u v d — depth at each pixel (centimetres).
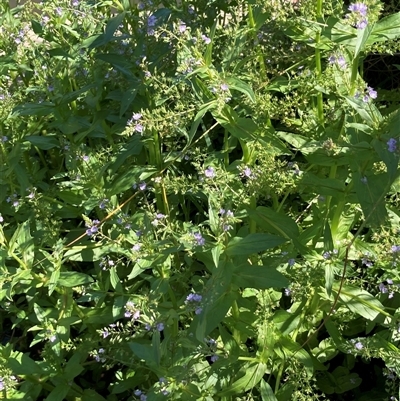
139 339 63
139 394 58
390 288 55
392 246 48
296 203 70
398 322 53
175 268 64
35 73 70
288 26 53
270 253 59
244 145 56
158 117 57
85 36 68
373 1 45
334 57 50
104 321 64
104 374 75
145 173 66
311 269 55
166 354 54
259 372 55
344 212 59
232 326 58
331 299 57
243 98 59
